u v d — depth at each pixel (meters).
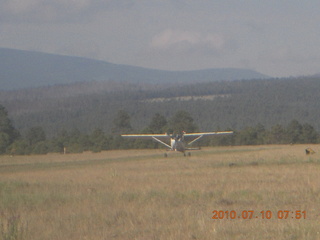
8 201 35.38
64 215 28.47
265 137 187.62
